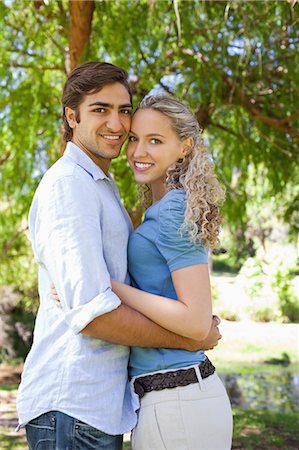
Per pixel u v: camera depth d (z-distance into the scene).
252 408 6.84
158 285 1.97
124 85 2.08
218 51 4.84
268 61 4.90
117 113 2.05
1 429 5.99
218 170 5.64
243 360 10.16
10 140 5.52
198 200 1.91
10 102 5.21
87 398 1.86
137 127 2.11
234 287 15.09
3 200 6.32
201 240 1.88
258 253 14.65
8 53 5.14
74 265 1.80
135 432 1.98
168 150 2.09
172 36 4.82
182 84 4.95
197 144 2.10
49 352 1.92
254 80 5.25
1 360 9.69
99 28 4.94
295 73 4.84
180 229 1.88
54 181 1.90
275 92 5.32
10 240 6.95
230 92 5.07
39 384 1.90
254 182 5.81
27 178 5.67
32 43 5.19
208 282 1.90
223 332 12.45
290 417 6.36
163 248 1.92
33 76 5.12
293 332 12.41
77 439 1.84
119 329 1.81
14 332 9.75
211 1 4.62
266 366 9.67
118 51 4.69
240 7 4.23
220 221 1.98
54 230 1.84
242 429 5.84
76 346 1.88
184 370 1.93
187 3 4.57
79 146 2.09
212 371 2.01
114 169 5.13
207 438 1.93
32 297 9.52
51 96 5.40
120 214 2.03
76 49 4.49
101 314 1.78
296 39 4.73
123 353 1.95
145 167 2.12
